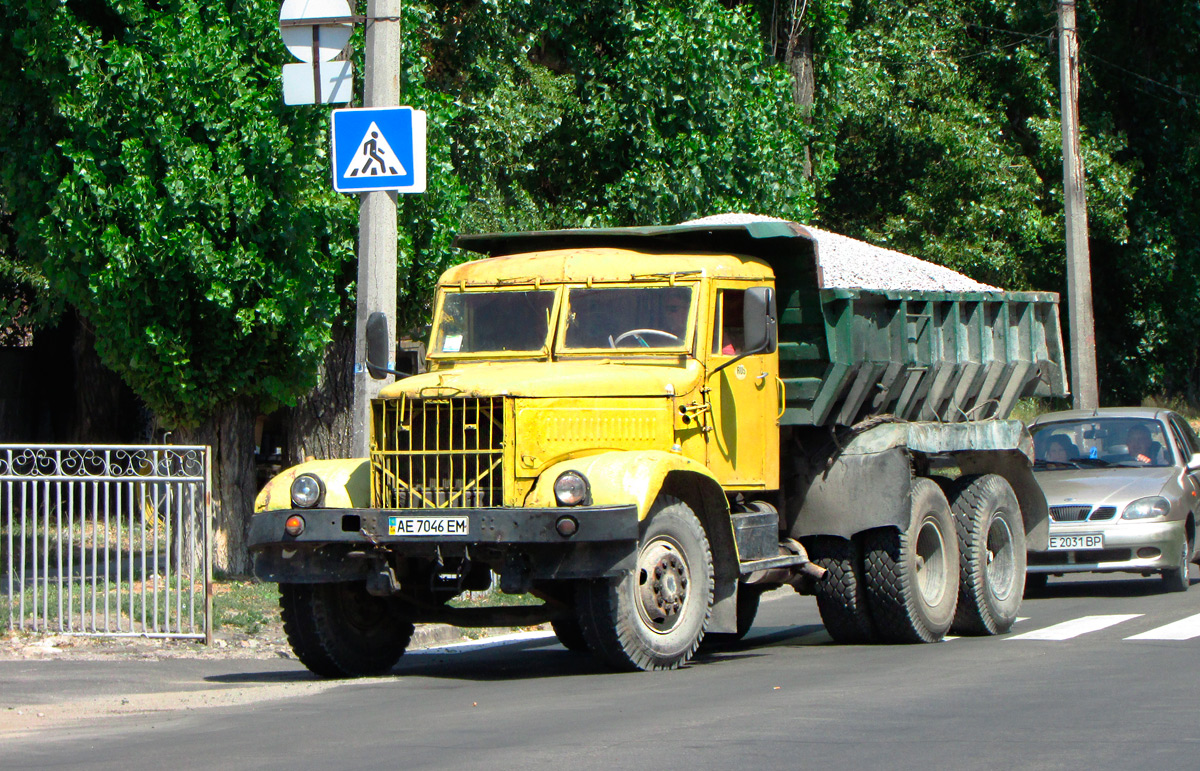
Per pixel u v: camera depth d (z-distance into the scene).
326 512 17.78
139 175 26.23
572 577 17.06
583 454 17.97
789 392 20.91
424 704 16.12
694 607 18.42
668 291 19.67
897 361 22.16
